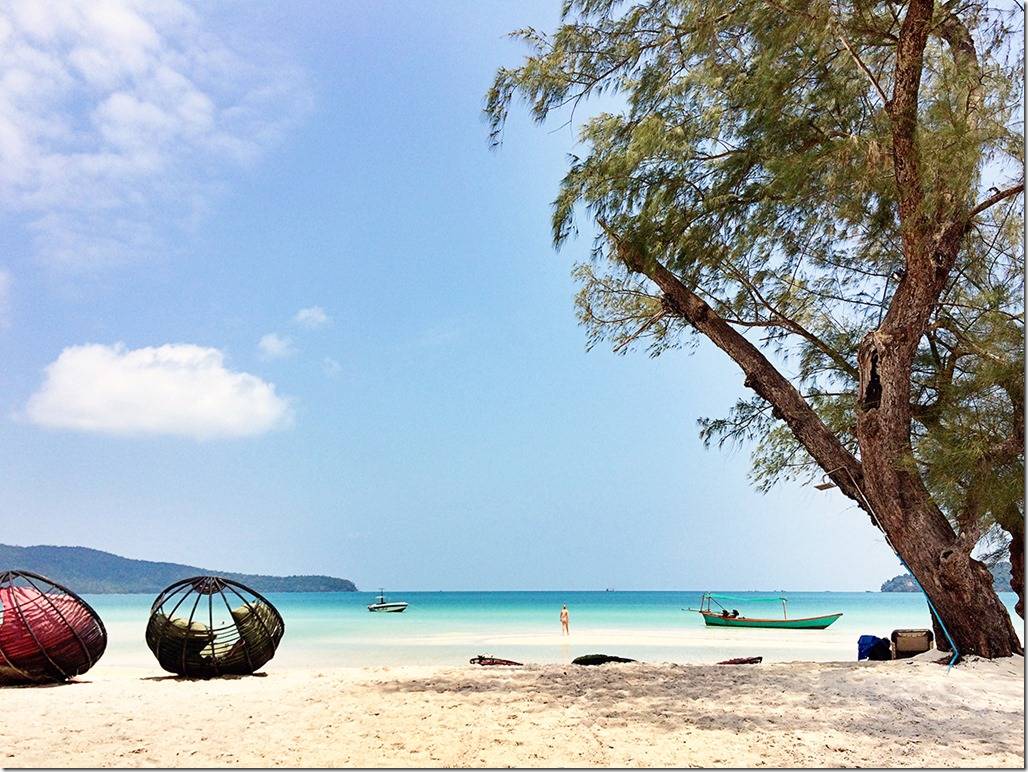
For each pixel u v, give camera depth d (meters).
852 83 11.42
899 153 10.17
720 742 7.16
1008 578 12.23
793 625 33.81
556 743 7.13
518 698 9.38
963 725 7.86
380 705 9.12
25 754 6.98
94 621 12.45
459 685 10.52
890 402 11.27
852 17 10.30
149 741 7.47
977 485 10.46
